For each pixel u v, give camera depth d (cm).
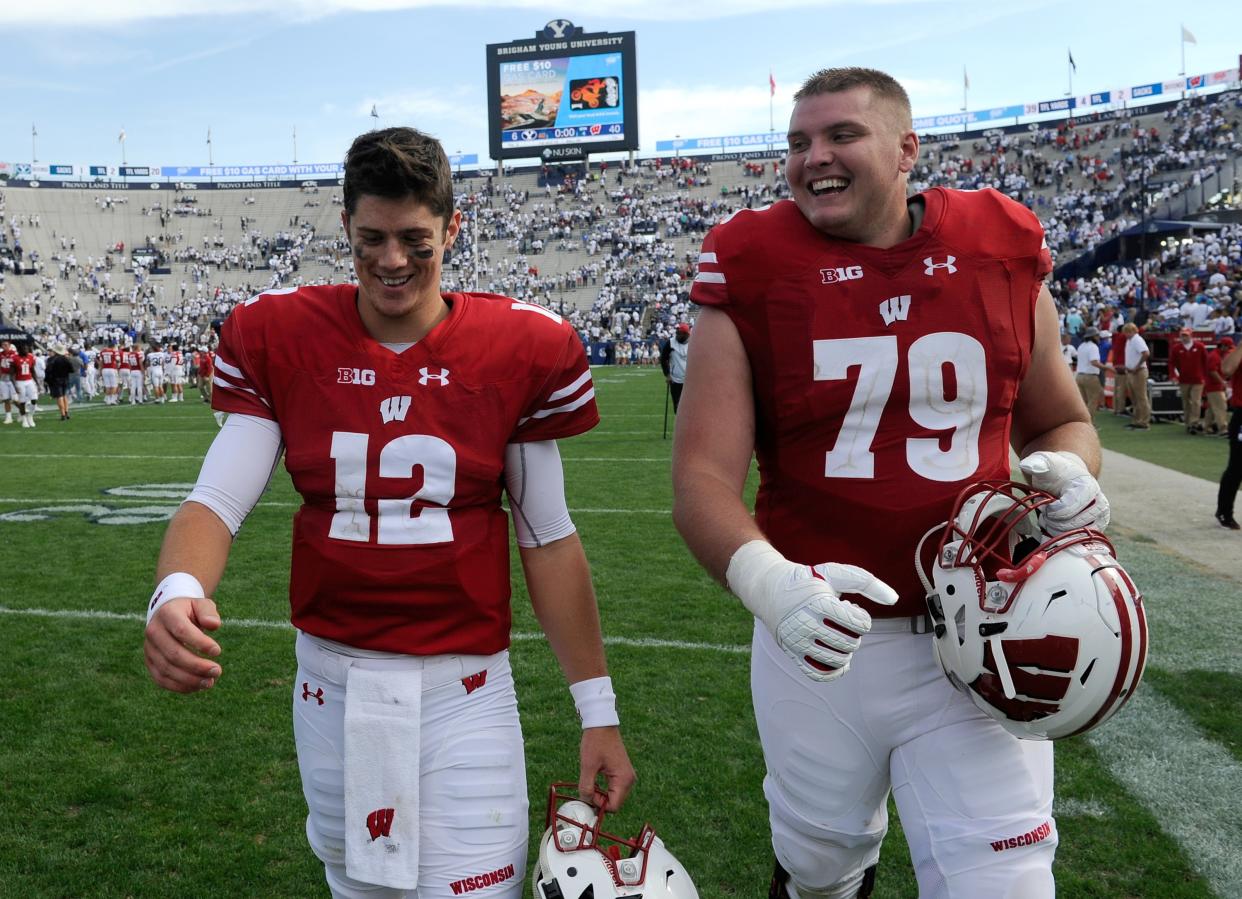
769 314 179
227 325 177
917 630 180
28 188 5212
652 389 2284
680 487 174
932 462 176
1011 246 182
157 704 390
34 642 467
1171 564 586
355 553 167
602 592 541
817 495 180
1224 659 422
